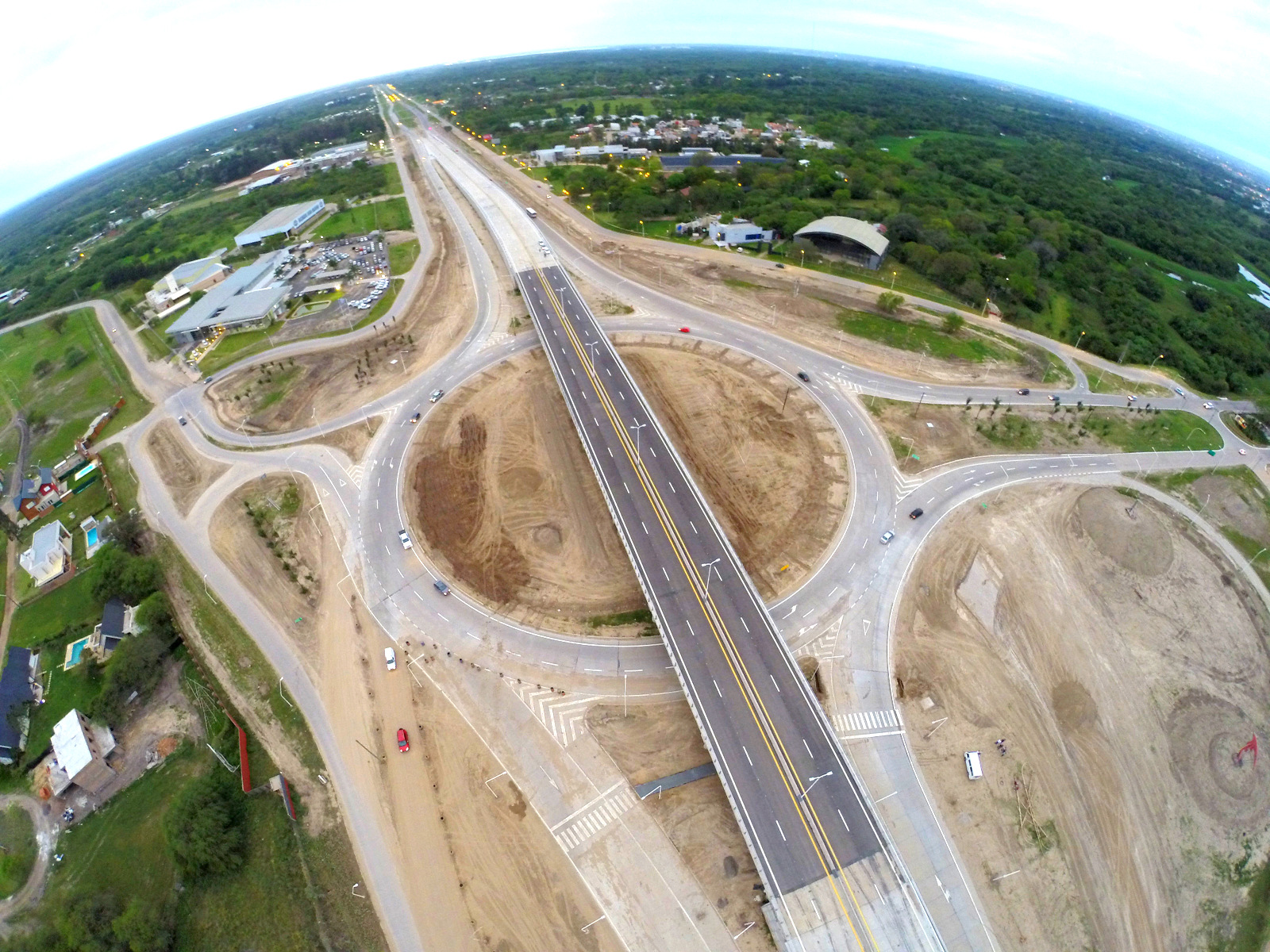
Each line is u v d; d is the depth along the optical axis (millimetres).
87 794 64188
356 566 85250
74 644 79125
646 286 145875
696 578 75250
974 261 147500
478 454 101438
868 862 53062
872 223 171375
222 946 53344
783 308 136375
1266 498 94062
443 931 54031
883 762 63188
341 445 106000
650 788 61844
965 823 59438
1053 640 73812
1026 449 100188
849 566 81500
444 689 70875
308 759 65500
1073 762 63969
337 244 179750
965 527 86562
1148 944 54500
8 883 58500
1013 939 53750
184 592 83812
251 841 59562
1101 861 58125
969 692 68812
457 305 142875
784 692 64250
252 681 72812
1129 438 103500
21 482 110312
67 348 152125
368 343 132500
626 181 199500
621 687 70250
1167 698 69438
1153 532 85688
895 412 107062
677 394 110500
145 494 100750
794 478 93938
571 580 82062
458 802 61719
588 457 93438
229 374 127875
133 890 56781
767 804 56531
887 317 133500
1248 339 142250
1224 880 58312
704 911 54312
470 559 85312
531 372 118938
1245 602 79562
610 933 53469
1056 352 125375
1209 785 63312
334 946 53219
